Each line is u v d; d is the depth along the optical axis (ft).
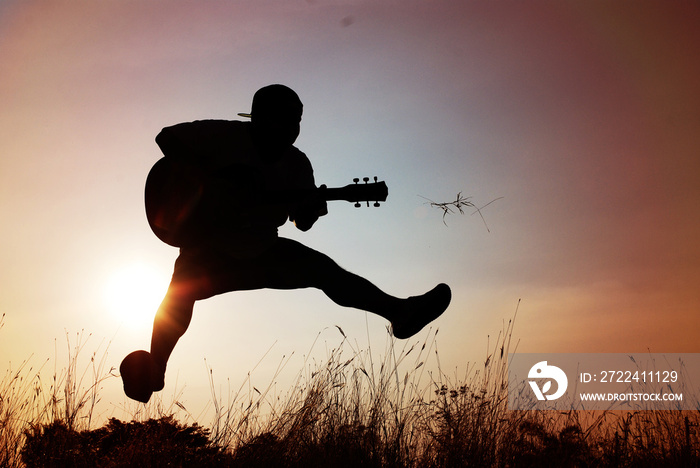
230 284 12.71
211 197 11.90
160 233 12.47
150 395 12.88
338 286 12.84
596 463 16.96
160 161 12.36
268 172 12.45
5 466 17.57
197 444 18.11
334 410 18.52
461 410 18.29
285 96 12.07
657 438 17.67
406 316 12.87
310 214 12.43
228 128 12.16
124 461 17.13
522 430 17.94
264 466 17.26
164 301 12.66
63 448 17.53
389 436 18.19
